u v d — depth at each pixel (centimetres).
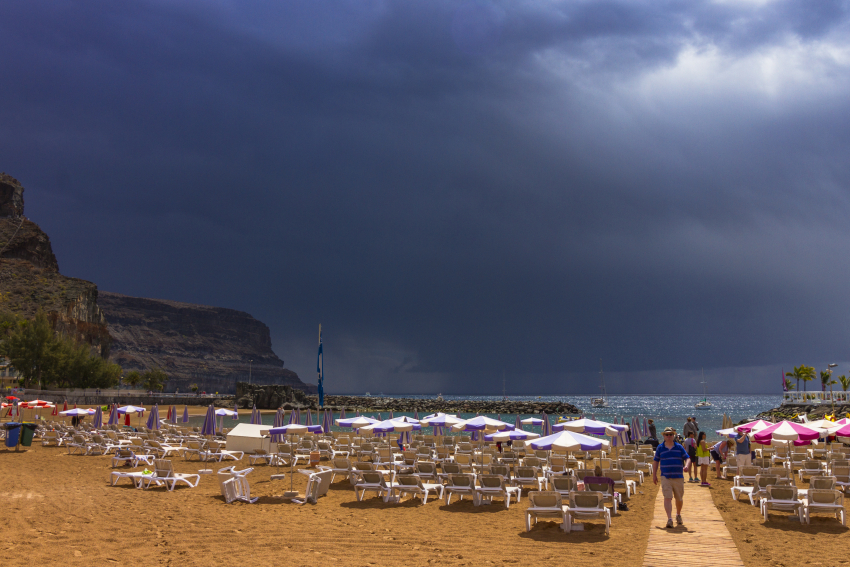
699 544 870
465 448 1973
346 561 776
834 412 5272
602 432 1739
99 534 902
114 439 2178
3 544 823
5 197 14812
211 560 770
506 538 921
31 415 4628
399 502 1238
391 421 2119
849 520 1062
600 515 948
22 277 12281
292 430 1495
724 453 1802
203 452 1953
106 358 12650
